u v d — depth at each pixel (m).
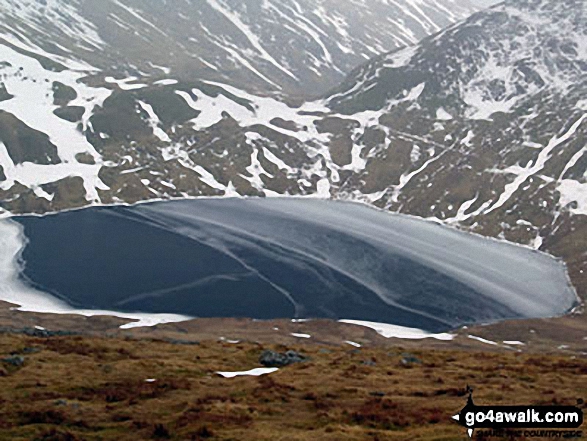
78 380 67.62
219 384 67.56
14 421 53.31
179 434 49.78
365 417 53.31
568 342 199.38
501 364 84.81
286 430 50.28
